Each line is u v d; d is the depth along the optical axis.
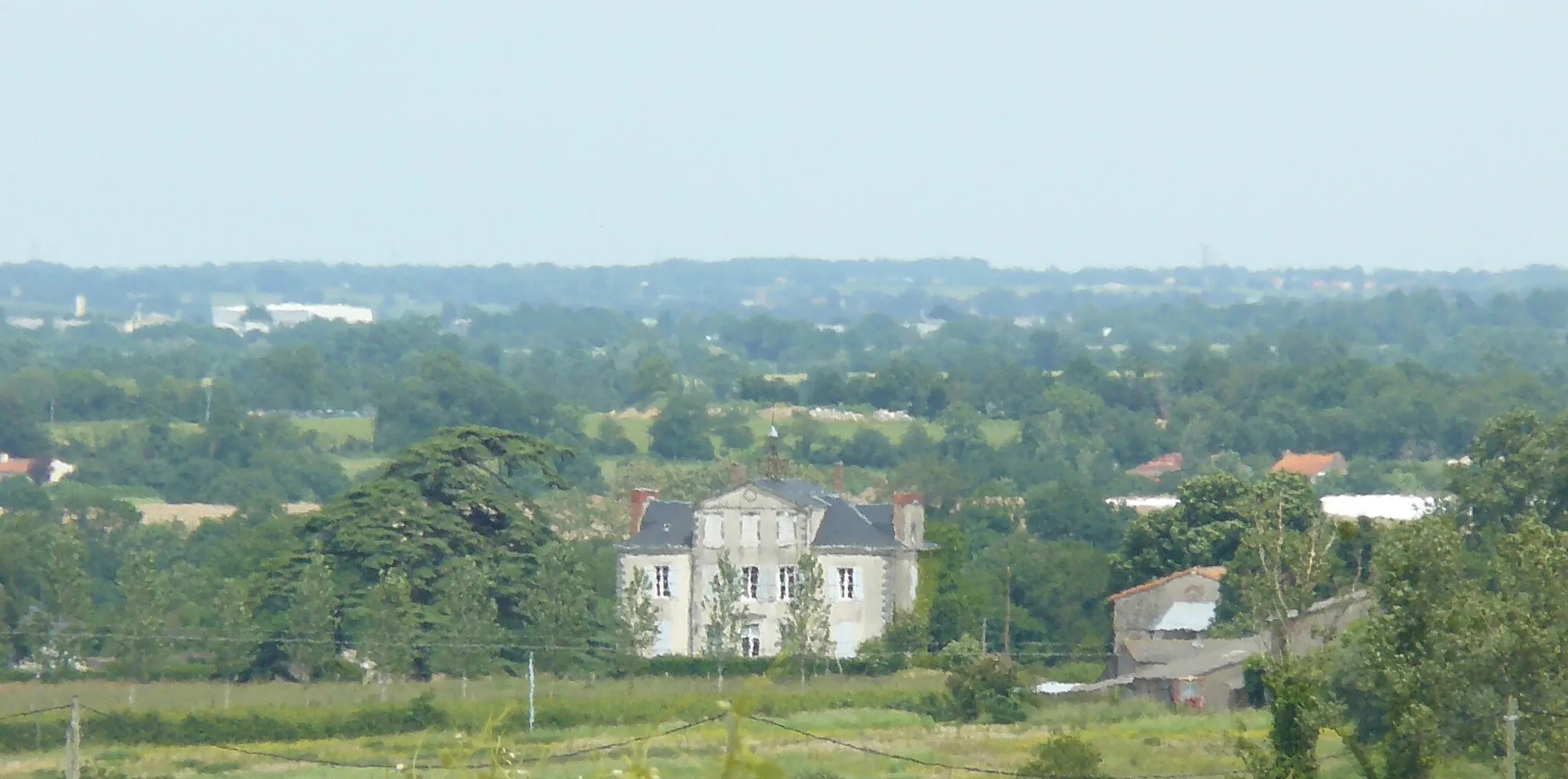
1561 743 183.50
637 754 93.75
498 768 106.50
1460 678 187.25
